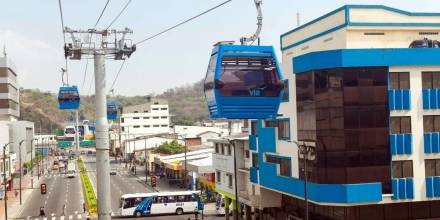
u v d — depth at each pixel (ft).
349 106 134.92
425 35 152.87
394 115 137.59
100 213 86.58
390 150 137.08
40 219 234.38
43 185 255.50
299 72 147.13
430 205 146.20
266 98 76.02
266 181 174.29
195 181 310.24
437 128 140.36
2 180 324.80
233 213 218.38
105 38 87.25
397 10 150.10
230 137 219.41
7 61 475.31
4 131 377.91
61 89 229.66
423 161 139.44
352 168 135.44
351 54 134.31
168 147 446.19
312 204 165.17
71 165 465.88
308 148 140.67
